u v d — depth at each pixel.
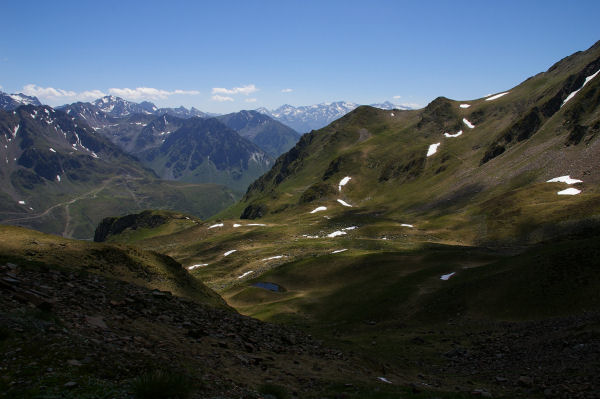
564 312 41.44
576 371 24.77
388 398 17.92
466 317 50.06
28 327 15.52
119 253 47.81
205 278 130.25
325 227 193.12
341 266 95.38
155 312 25.98
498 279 54.44
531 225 127.25
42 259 37.31
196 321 27.08
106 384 12.60
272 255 142.50
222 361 19.64
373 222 192.50
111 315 21.92
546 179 172.12
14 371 12.31
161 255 56.62
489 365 31.50
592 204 124.50
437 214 187.62
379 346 43.09
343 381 21.12
